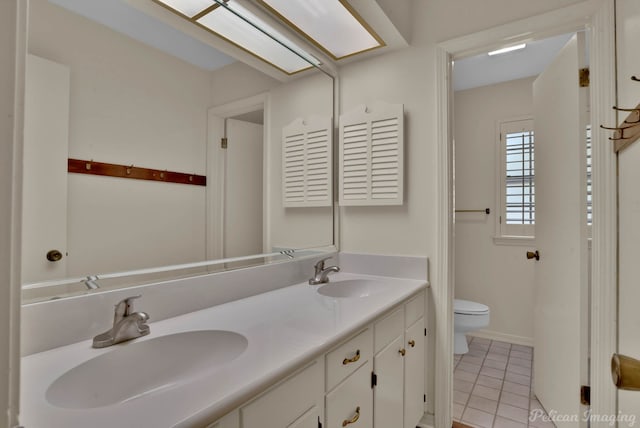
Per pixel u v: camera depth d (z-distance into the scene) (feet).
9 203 0.98
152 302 3.32
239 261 4.62
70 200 2.84
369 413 3.67
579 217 4.90
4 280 0.96
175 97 3.80
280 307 3.87
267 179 5.12
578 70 4.87
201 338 3.06
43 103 2.66
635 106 3.50
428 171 5.60
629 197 3.70
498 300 9.66
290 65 5.50
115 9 3.20
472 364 8.14
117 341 2.75
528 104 9.26
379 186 5.83
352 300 4.20
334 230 6.42
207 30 4.17
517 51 7.72
